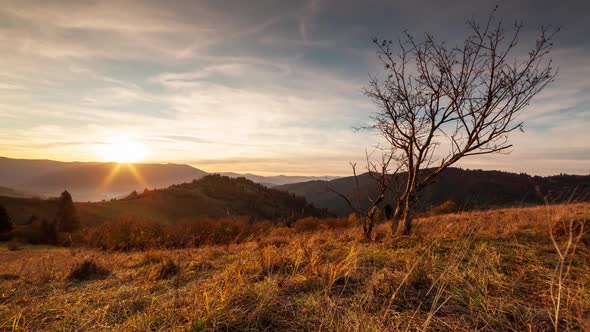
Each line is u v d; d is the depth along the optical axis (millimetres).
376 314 2609
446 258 4445
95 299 3732
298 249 5293
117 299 3621
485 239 5715
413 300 2926
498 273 3551
